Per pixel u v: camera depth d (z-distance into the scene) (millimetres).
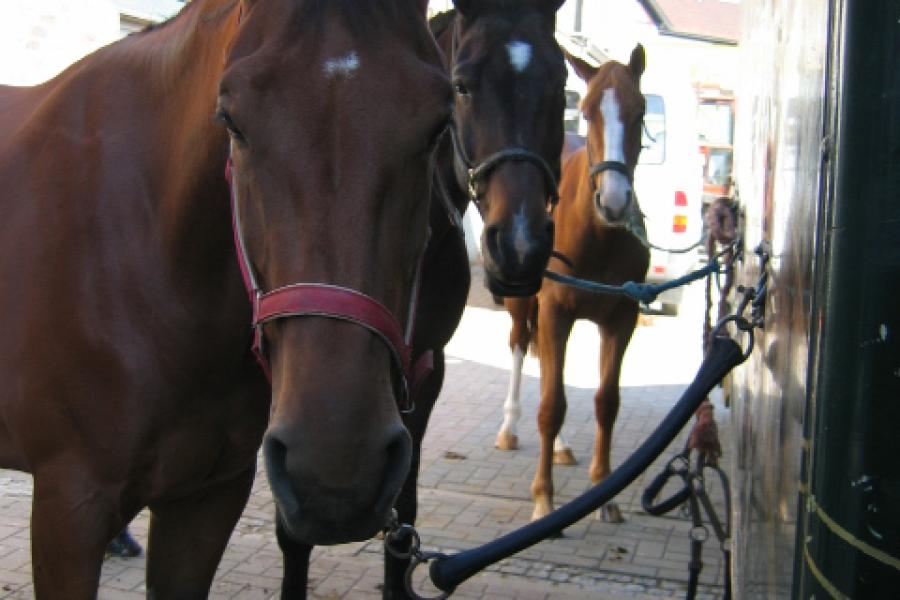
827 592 954
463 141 2818
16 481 4285
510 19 2826
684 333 9141
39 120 1948
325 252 1227
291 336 1234
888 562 925
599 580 3494
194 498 1983
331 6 1285
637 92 4012
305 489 1157
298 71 1245
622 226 3832
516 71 2703
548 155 2775
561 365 4066
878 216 909
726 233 3521
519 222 2602
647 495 2559
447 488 4531
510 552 1852
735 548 2367
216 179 1638
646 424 5797
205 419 1793
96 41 7125
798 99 1374
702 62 19594
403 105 1259
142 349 1714
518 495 4445
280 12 1299
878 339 915
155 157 1772
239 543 3688
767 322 1783
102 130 1831
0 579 3258
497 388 6703
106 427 1708
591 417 5938
